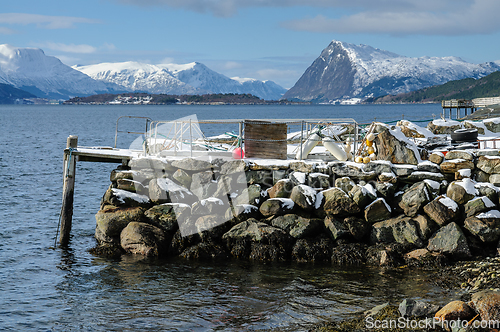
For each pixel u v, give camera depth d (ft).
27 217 71.15
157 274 46.73
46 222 68.69
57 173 112.88
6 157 137.28
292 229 51.34
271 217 52.54
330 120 61.26
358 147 63.41
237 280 44.83
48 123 351.46
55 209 76.74
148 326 36.17
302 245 50.31
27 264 50.67
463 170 51.72
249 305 39.27
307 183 54.19
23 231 63.62
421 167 52.95
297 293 41.34
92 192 90.17
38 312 39.17
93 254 53.57
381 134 55.26
